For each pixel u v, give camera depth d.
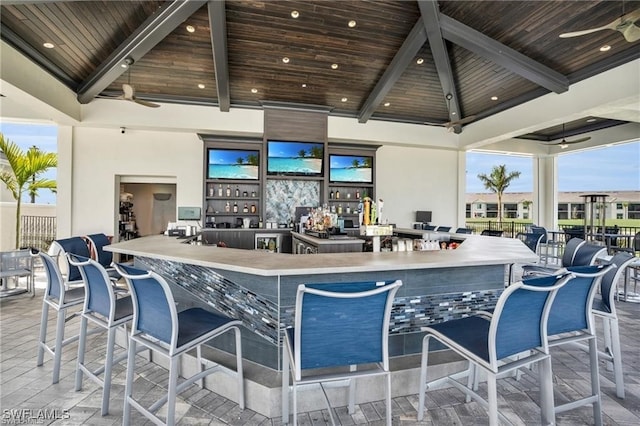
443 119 8.14
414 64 6.06
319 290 1.48
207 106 6.79
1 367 2.67
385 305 1.63
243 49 5.37
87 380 2.47
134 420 2.00
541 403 1.84
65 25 4.34
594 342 2.00
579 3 4.09
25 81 4.64
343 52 5.54
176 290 2.84
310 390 2.11
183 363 2.48
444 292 2.58
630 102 4.88
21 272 4.91
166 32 4.48
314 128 7.27
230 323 2.01
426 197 8.92
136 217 8.76
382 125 7.86
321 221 5.02
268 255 2.46
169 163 7.16
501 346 1.64
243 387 2.11
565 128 8.82
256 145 7.28
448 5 4.60
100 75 5.46
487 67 5.88
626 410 2.15
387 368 1.64
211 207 7.25
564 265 3.31
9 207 7.14
